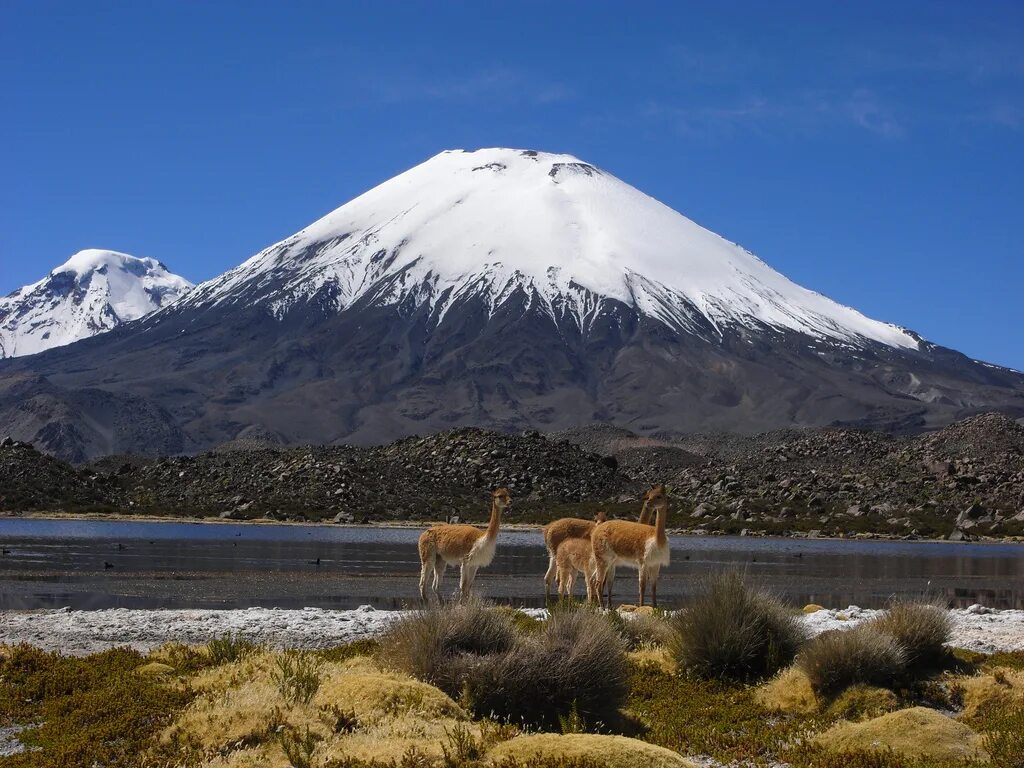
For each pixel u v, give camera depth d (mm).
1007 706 12758
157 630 18453
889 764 10516
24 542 42469
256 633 18359
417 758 9094
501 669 11422
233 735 9930
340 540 49938
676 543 53594
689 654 14594
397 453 82375
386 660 12461
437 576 21969
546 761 8727
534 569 36688
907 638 14625
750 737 11742
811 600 28406
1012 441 84562
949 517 69125
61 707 11797
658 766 8812
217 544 44781
